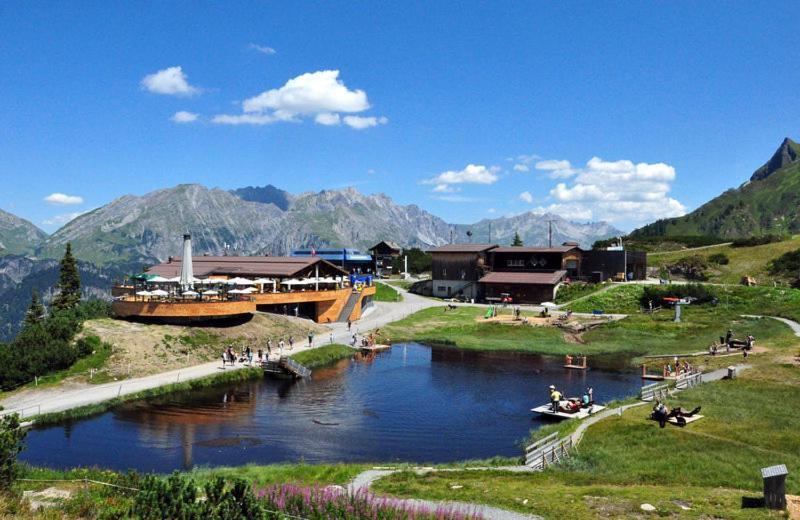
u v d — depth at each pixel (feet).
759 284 372.17
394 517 68.90
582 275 419.13
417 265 608.60
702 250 473.26
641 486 94.17
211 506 59.47
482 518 71.26
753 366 187.01
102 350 201.05
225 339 238.48
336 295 328.08
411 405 175.63
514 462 116.88
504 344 278.67
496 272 433.48
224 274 336.29
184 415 162.61
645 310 340.59
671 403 149.59
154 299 244.22
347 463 126.00
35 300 324.80
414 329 317.63
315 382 205.16
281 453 133.18
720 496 84.12
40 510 69.05
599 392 190.60
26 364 181.47
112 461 126.62
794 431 120.67
